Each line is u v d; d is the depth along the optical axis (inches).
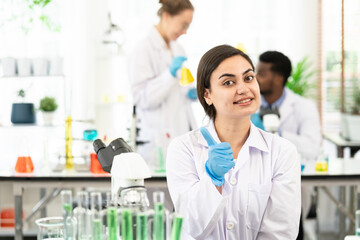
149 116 140.8
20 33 196.1
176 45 144.4
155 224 50.9
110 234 50.9
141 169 54.5
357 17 193.5
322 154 123.3
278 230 66.1
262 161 68.3
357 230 70.4
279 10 199.6
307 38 196.4
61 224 61.6
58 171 125.6
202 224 62.2
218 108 64.9
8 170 131.0
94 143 62.4
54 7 195.9
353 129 175.8
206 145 68.7
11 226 164.1
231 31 199.6
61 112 192.2
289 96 137.0
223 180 61.3
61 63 177.9
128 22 199.6
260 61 130.3
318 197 165.5
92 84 198.2
